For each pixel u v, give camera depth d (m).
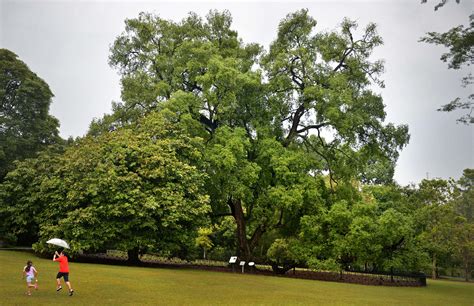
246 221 31.45
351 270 31.67
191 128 26.48
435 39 13.94
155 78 28.84
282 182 26.72
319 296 16.33
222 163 24.52
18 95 39.62
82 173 24.27
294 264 28.47
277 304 13.49
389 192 33.28
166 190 23.22
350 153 30.03
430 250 32.53
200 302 12.93
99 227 23.17
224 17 30.44
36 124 39.91
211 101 26.36
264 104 28.83
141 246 24.95
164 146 24.70
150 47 28.53
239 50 30.28
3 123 38.22
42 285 14.52
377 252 25.42
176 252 26.28
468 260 33.59
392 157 29.48
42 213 26.11
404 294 19.36
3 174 36.62
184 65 27.89
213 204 28.14
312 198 26.17
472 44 13.42
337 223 26.05
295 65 28.38
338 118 27.22
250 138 28.92
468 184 35.47
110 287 14.80
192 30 29.53
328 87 28.33
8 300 11.48
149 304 11.99
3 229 28.80
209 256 37.72
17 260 22.02
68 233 23.02
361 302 15.26
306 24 29.08
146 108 28.75
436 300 17.38
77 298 12.35
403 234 25.12
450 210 33.22
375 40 28.78
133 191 22.36
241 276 23.16
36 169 28.44
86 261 25.61
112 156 23.86
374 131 29.30
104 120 29.28
